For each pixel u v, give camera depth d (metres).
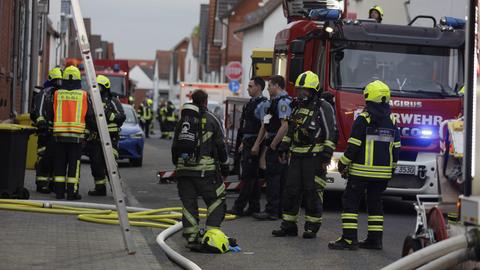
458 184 16.78
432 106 30.56
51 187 32.78
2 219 24.50
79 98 30.22
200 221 27.20
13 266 17.47
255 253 21.56
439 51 31.19
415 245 16.45
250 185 28.39
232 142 39.31
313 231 24.08
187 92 99.62
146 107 100.75
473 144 14.02
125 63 77.94
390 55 30.92
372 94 21.95
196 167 21.38
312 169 23.84
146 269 18.05
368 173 21.86
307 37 31.03
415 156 30.56
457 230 15.54
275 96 26.86
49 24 92.81
